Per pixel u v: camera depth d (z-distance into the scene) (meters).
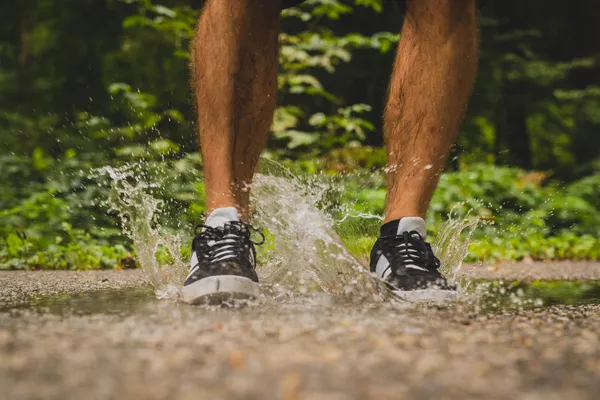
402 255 2.43
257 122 2.55
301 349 1.42
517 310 2.24
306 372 1.22
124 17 9.60
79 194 6.75
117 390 1.09
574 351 1.46
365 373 1.22
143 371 1.22
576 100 12.54
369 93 10.96
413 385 1.15
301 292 2.45
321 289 2.52
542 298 2.79
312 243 2.48
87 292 2.76
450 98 2.52
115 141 8.02
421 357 1.36
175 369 1.24
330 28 11.17
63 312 2.09
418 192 2.52
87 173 7.05
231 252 2.29
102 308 2.19
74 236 5.98
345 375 1.20
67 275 3.92
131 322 1.82
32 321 1.86
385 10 11.16
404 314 2.03
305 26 10.42
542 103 12.12
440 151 2.53
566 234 8.39
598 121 12.57
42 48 9.47
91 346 1.45
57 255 5.23
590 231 9.17
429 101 2.51
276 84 2.59
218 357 1.34
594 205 10.06
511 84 12.04
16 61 9.98
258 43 2.51
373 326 1.73
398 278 2.38
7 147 8.66
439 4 2.49
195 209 6.55
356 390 1.11
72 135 8.45
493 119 11.37
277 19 2.55
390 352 1.40
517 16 13.25
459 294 2.42
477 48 2.59
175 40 8.91
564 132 12.56
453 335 1.63
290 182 2.61
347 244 2.94
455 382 1.17
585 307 2.38
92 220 6.48
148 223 2.76
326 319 1.86
